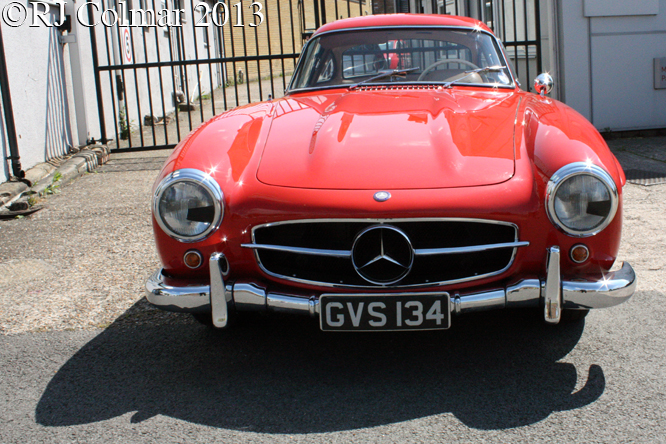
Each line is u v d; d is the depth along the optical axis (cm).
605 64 731
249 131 266
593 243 219
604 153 229
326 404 215
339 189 222
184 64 720
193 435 200
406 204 214
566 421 199
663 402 207
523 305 220
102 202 531
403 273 220
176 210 225
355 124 263
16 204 505
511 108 282
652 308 283
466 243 224
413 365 242
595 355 242
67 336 280
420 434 196
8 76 579
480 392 219
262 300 224
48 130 661
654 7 719
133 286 340
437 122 260
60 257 392
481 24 373
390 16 377
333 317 221
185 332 281
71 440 199
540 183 220
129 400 223
